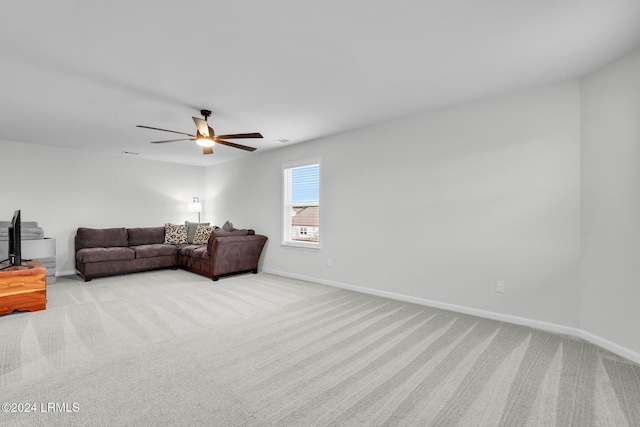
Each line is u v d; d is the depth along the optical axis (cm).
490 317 309
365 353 229
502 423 152
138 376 193
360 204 419
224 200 673
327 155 462
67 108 336
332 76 263
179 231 629
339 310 335
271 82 275
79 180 554
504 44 214
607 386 184
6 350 229
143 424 149
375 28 197
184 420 152
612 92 236
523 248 290
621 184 228
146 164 641
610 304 236
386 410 161
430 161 353
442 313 326
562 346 241
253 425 149
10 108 336
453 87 286
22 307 318
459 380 191
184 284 457
